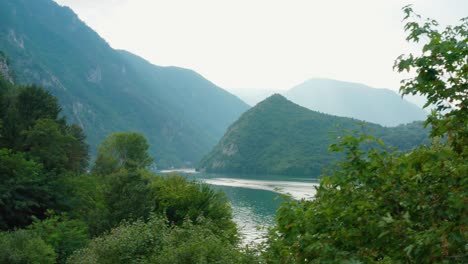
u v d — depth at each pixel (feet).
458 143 18.83
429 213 18.15
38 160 136.05
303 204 22.22
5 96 168.86
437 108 19.34
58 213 126.52
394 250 18.37
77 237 98.07
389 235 18.44
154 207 124.57
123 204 114.93
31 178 121.29
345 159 21.36
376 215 19.04
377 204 19.60
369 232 19.20
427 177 18.98
